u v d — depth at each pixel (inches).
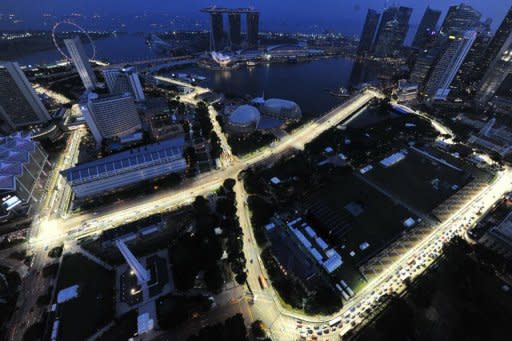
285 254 7126.0
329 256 6963.6
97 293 6343.5
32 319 5969.5
